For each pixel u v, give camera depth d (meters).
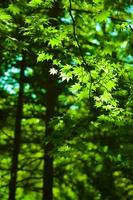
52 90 13.72
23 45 8.23
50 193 13.42
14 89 15.98
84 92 7.70
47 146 13.40
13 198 13.77
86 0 7.81
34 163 17.38
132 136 10.21
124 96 8.81
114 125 8.41
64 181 15.97
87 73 7.28
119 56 11.49
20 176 17.22
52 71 7.61
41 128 16.09
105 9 6.77
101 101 8.20
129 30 7.66
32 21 7.93
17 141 14.17
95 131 14.59
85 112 15.11
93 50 11.81
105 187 16.42
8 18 7.79
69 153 8.36
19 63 13.81
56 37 7.71
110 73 7.36
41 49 8.11
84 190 17.53
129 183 15.88
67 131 8.11
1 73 14.20
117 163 9.42
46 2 7.82
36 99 14.80
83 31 12.45
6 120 15.43
